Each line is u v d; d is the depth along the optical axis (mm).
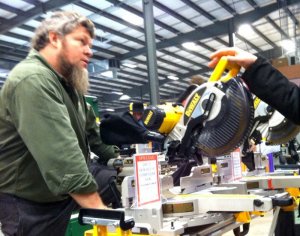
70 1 5605
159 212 1305
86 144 1536
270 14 7395
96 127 1792
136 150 1957
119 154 1968
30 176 1321
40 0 5754
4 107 1300
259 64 1056
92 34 1451
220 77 1402
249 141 2336
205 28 7562
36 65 1304
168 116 1573
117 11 6332
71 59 1393
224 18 7355
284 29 6887
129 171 1894
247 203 1388
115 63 8883
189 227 1445
